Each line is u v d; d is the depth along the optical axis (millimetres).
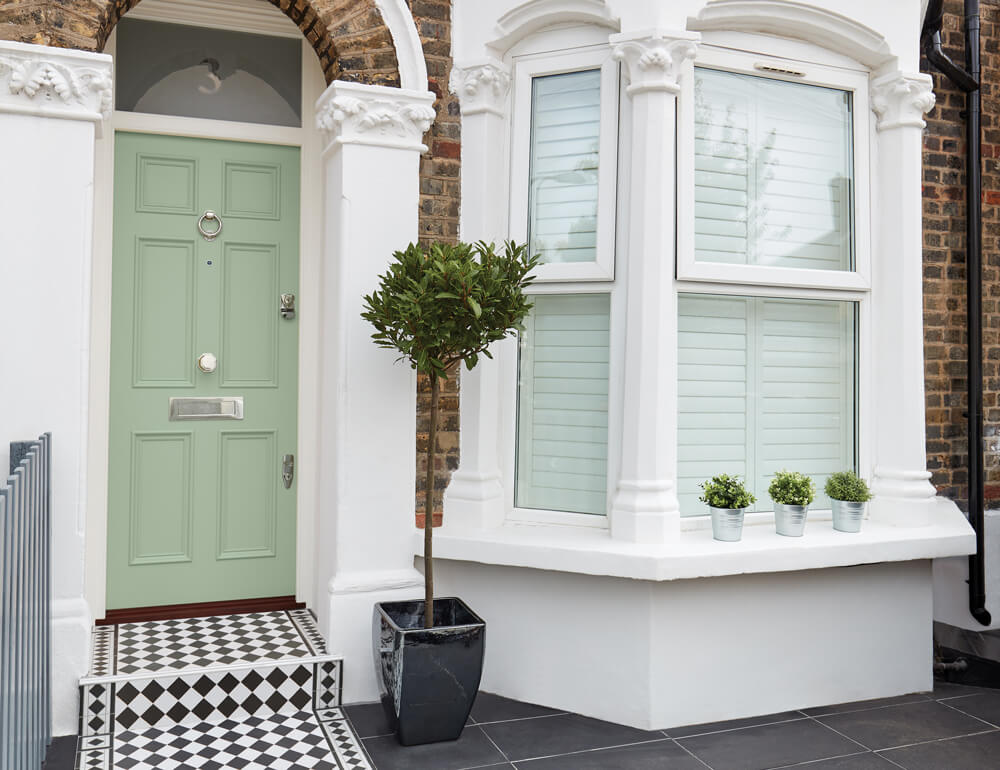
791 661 3789
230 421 4191
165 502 4109
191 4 4105
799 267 4039
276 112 4266
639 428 3625
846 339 4172
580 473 3896
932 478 4473
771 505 4031
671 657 3570
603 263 3762
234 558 4211
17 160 3225
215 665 3461
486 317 3184
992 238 4668
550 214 3941
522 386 4004
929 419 4465
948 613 4582
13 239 3229
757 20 3854
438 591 3855
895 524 4016
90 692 3275
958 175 4523
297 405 4281
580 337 3902
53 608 3250
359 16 3709
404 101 3729
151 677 3336
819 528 3947
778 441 4043
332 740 3293
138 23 4082
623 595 3584
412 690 3234
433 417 3363
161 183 4086
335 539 3711
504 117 3963
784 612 3775
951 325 4508
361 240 3695
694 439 3885
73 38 3279
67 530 3281
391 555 3764
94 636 3777
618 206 3764
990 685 4105
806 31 3955
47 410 3266
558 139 3934
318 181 4266
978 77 4438
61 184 3275
